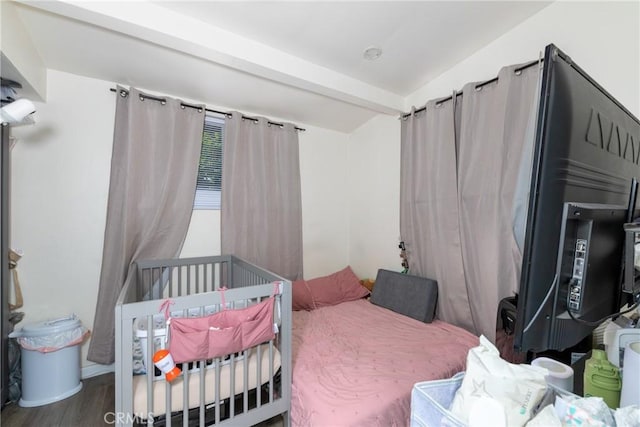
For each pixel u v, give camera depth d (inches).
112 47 72.7
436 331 81.0
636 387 26.0
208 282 103.2
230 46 71.0
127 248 84.1
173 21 63.3
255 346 60.6
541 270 23.0
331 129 131.7
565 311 24.5
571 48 63.9
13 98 68.9
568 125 23.4
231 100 101.5
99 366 86.0
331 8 64.8
